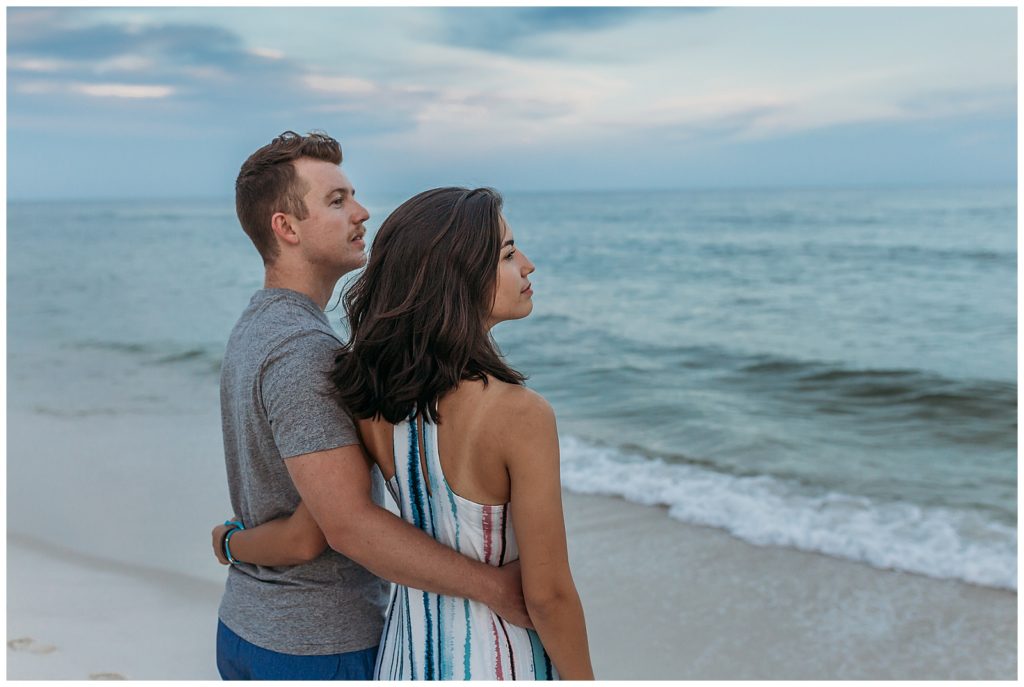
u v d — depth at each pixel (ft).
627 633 12.00
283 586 5.78
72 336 40.81
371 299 5.06
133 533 15.25
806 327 45.60
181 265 80.07
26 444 21.17
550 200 290.35
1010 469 20.15
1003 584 13.35
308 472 5.11
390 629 5.64
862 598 12.98
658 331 44.32
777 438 23.04
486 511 4.91
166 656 10.50
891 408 27.66
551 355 37.73
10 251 98.37
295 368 5.26
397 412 4.87
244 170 5.97
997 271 67.97
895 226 116.57
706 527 15.98
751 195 293.02
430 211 4.88
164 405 25.71
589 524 16.24
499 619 5.08
